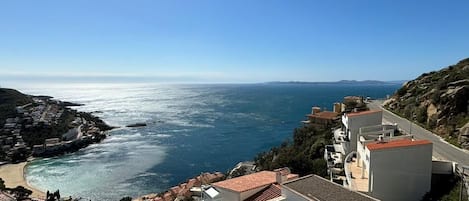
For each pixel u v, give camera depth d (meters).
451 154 34.59
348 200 19.52
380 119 43.97
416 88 66.12
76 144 117.62
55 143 115.75
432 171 28.41
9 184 79.62
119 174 83.44
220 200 25.03
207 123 160.00
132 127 158.50
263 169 53.41
